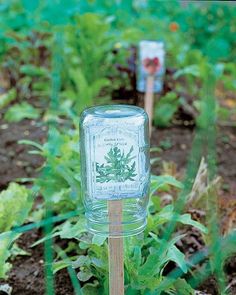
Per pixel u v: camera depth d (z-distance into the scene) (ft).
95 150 2.88
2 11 7.59
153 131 6.23
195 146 4.84
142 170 2.96
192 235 3.93
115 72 6.85
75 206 3.98
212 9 8.25
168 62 7.18
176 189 4.51
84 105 6.12
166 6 8.38
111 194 2.92
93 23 6.68
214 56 7.41
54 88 5.85
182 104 6.52
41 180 4.07
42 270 3.80
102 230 3.00
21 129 6.04
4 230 3.85
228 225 3.97
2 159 5.45
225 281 3.62
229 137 6.20
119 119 2.87
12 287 3.67
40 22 7.27
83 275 3.36
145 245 3.49
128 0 8.02
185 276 3.72
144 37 7.02
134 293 3.26
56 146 4.20
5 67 6.98
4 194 3.96
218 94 7.26
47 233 3.69
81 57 6.79
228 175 5.35
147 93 4.91
